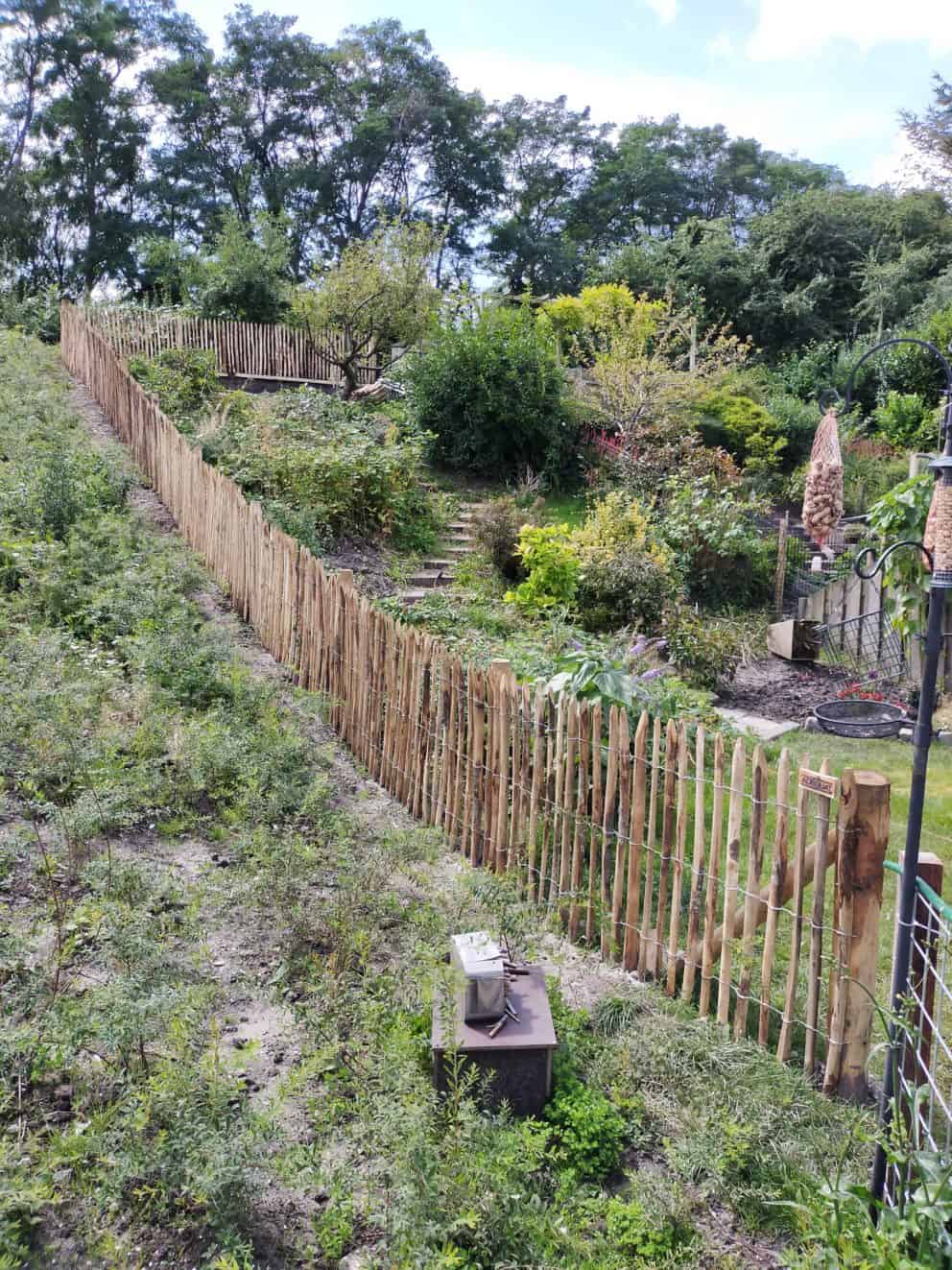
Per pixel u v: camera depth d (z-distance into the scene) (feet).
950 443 9.27
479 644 25.58
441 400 53.16
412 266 60.39
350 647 22.81
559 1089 11.34
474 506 46.62
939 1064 11.92
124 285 126.52
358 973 13.44
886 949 15.25
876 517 27.25
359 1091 10.71
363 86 146.61
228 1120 9.59
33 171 125.59
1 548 27.43
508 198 164.66
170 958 11.73
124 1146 9.18
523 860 16.72
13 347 57.26
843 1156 10.36
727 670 34.24
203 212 138.00
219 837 17.12
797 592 45.68
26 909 13.29
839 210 117.19
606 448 55.01
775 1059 12.47
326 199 142.82
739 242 131.44
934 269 112.57
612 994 13.78
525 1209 9.41
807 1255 8.92
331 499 38.86
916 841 9.73
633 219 168.66
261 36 141.38
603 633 35.81
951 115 116.67
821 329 111.55
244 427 43.14
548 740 15.96
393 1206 9.01
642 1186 10.06
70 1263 8.63
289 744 20.01
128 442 44.04
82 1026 9.89
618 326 66.39
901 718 29.43
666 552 41.39
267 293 76.18
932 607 9.35
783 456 72.69
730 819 13.01
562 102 163.22
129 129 131.23
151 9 136.05
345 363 61.77
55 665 20.47
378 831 18.49
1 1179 8.38
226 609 30.37
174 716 20.56
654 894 16.24
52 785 17.03
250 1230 9.25
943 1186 8.45
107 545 30.14
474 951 11.56
